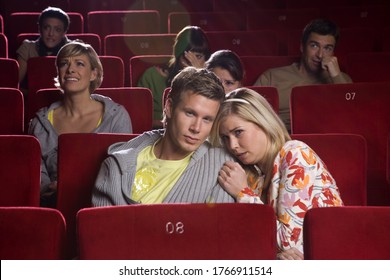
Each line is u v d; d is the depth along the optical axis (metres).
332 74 4.42
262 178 2.41
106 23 6.52
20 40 5.67
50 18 5.30
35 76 4.62
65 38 5.39
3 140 2.72
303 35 4.47
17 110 3.49
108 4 7.30
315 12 6.45
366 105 3.50
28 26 6.44
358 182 2.73
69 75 3.37
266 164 2.38
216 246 1.97
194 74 2.31
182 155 2.39
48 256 1.99
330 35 4.40
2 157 2.71
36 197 2.72
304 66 4.51
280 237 2.29
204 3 7.40
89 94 3.42
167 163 2.39
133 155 2.41
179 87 2.31
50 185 3.17
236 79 3.56
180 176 2.36
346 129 3.51
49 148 3.32
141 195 2.36
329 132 3.52
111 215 1.96
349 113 3.51
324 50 4.42
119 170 2.39
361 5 7.19
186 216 1.97
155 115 4.49
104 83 4.63
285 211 2.29
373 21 6.49
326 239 1.95
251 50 5.70
